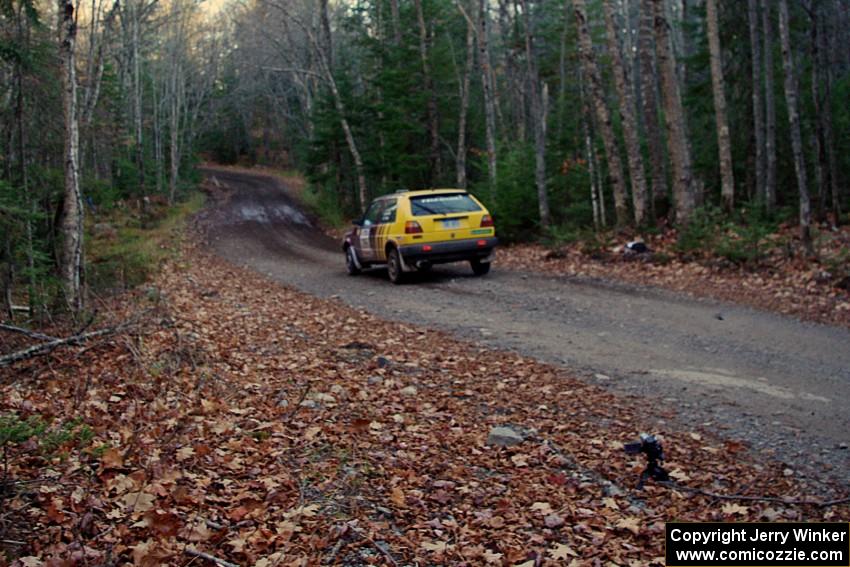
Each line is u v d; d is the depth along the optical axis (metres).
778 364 7.62
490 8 40.16
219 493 4.47
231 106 74.94
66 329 8.94
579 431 5.86
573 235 17.38
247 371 7.54
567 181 23.34
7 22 12.04
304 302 12.88
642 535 4.17
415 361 8.05
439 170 34.06
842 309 9.77
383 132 34.56
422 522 4.25
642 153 24.84
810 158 24.23
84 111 19.34
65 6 10.48
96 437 5.24
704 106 26.19
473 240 14.42
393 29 35.00
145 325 8.98
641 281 12.99
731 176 20.05
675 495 4.71
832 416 6.00
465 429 5.89
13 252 10.42
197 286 15.23
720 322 9.65
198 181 57.62
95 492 4.25
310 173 43.72
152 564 3.50
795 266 12.34
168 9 43.47
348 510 4.33
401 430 5.83
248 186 59.41
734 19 23.91
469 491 4.70
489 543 4.04
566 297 11.95
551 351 8.50
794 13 23.20
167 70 48.50
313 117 40.56
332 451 5.28
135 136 42.75
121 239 25.31
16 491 4.06
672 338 8.95
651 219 17.42
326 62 36.59
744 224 17.02
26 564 3.36
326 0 36.88
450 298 12.50
